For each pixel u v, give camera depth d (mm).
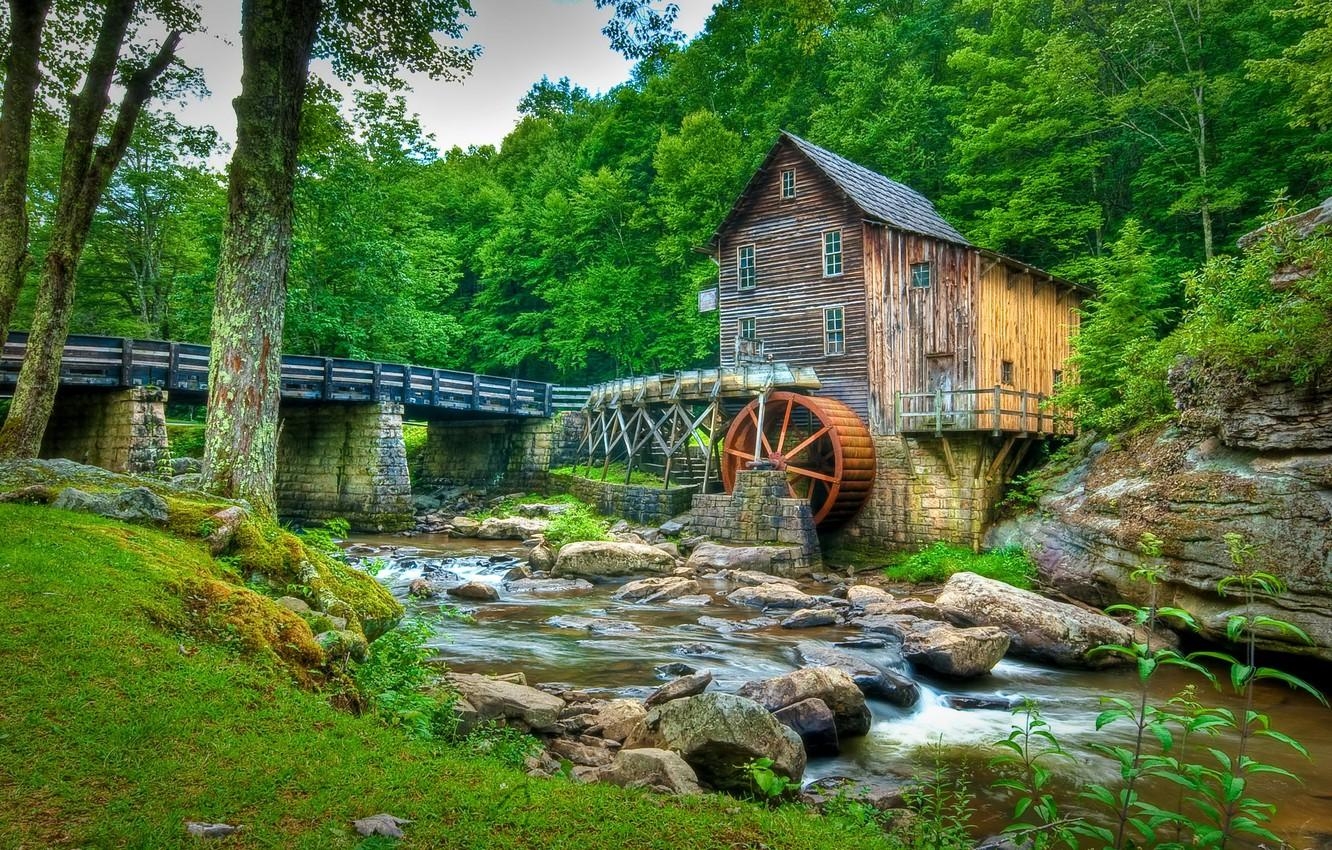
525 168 49375
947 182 27938
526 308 41281
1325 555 8648
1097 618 10422
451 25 11078
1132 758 3031
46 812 2510
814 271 21891
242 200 7465
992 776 6180
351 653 4988
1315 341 8906
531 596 14422
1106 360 16125
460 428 32156
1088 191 24875
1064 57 22812
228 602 4562
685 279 32781
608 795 3221
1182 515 10414
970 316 18906
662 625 11836
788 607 13312
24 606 3852
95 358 18109
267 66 7520
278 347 7652
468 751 4062
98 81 8883
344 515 24422
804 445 19375
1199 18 21703
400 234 31922
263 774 2938
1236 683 2727
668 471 22172
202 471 7277
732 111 35594
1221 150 21172
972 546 17234
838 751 6711
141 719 3156
